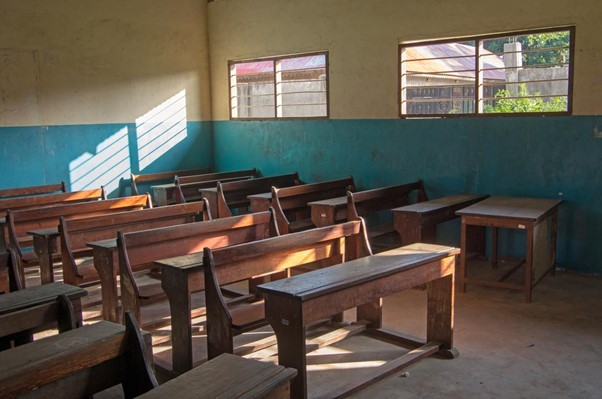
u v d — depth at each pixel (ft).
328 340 12.42
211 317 10.64
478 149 20.81
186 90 28.76
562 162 19.06
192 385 6.11
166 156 28.25
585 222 18.78
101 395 10.33
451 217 18.84
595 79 18.19
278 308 9.48
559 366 11.64
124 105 26.55
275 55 26.66
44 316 8.14
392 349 12.53
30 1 23.39
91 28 25.25
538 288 17.12
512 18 19.63
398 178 23.08
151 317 14.98
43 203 20.77
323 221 18.83
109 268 12.67
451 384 10.85
